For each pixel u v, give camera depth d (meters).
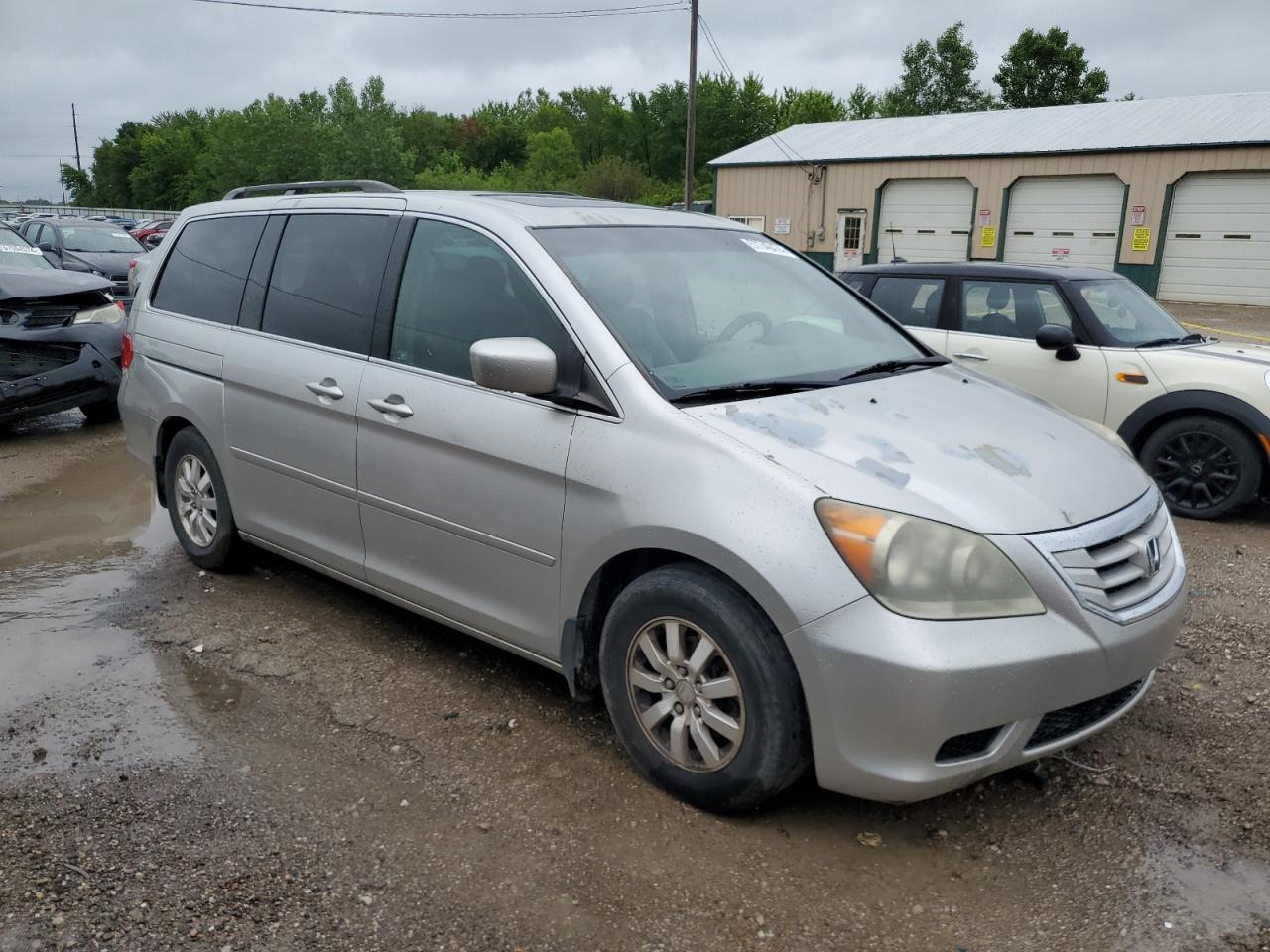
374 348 3.89
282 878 2.72
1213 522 6.36
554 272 3.41
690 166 31.33
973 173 27.92
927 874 2.79
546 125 93.25
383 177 67.12
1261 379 6.07
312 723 3.58
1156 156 24.94
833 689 2.66
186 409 4.75
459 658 4.11
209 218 4.98
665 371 3.22
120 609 4.61
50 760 3.31
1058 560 2.74
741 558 2.74
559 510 3.21
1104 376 6.54
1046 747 2.80
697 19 30.50
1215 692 3.85
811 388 3.37
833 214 31.02
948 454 2.98
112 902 2.60
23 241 11.65
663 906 2.64
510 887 2.70
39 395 8.17
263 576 5.02
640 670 3.12
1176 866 2.81
